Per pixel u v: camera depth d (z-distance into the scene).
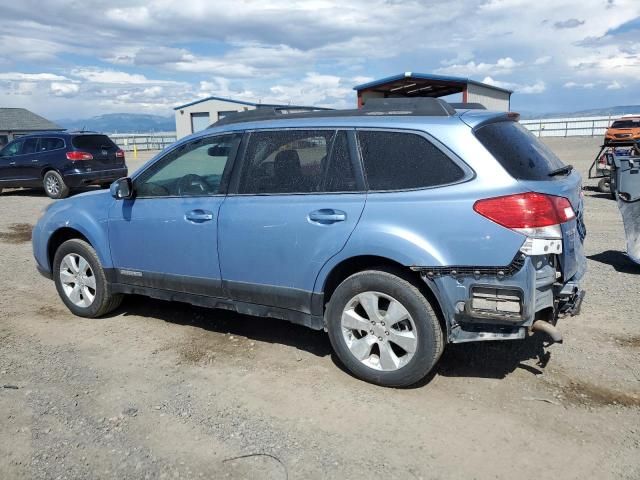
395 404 3.58
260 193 4.12
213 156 4.41
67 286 5.34
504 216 3.29
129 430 3.33
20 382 3.95
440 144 3.53
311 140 3.96
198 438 3.24
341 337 3.88
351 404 3.59
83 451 3.12
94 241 5.02
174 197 4.56
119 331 4.93
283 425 3.37
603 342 4.46
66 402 3.66
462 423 3.35
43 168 14.63
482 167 3.42
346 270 3.91
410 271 3.63
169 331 4.91
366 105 4.05
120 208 4.86
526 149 3.70
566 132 51.06
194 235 4.39
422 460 3.01
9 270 7.14
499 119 3.80
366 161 3.74
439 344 3.58
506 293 3.33
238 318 5.20
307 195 3.91
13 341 4.72
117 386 3.88
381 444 3.16
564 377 3.89
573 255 3.69
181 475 2.91
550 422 3.34
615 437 3.18
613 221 9.94
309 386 3.85
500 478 2.85
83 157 14.55
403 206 3.54
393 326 3.69
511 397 3.64
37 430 3.33
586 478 2.84
